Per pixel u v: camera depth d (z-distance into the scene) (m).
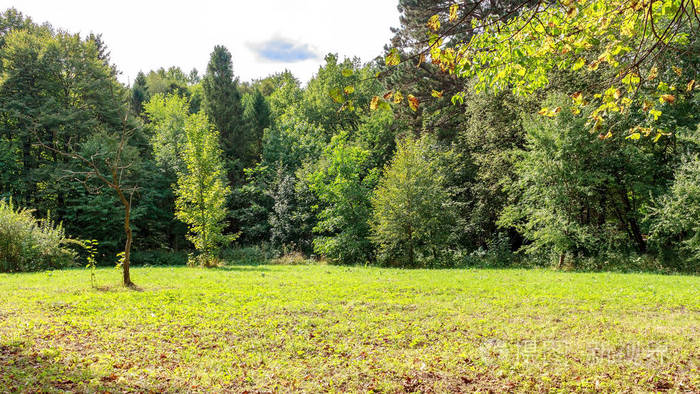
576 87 22.25
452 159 32.12
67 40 36.88
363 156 33.75
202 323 8.94
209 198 25.33
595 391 5.59
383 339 7.98
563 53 5.86
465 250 29.06
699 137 19.23
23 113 32.81
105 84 38.25
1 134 34.66
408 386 5.79
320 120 56.50
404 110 35.62
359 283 15.30
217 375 6.07
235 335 8.17
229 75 47.91
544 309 10.45
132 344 7.39
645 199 25.00
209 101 47.53
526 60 6.19
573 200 23.75
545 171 23.25
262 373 6.20
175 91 61.16
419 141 30.27
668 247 23.69
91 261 14.31
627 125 20.86
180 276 17.58
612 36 5.66
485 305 10.95
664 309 10.45
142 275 17.69
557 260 24.09
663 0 4.88
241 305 10.92
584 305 10.88
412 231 26.86
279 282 15.63
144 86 59.00
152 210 36.91
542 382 5.88
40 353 6.63
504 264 26.14
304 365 6.59
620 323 9.03
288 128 46.69
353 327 8.77
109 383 5.62
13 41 34.38
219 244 34.41
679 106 21.03
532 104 25.97
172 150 40.09
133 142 40.06
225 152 45.44
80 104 37.84
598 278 17.12
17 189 32.47
